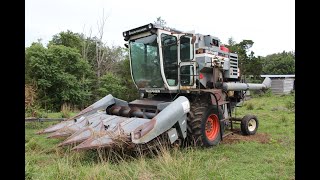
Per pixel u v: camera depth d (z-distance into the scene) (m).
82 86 14.88
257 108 12.28
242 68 22.53
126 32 5.55
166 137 4.45
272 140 5.77
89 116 5.47
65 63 14.24
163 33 5.17
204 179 3.52
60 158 4.29
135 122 4.53
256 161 4.37
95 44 21.45
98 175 3.34
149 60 5.48
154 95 6.09
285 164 4.17
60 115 9.55
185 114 4.72
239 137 6.24
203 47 6.23
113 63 21.44
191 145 5.03
